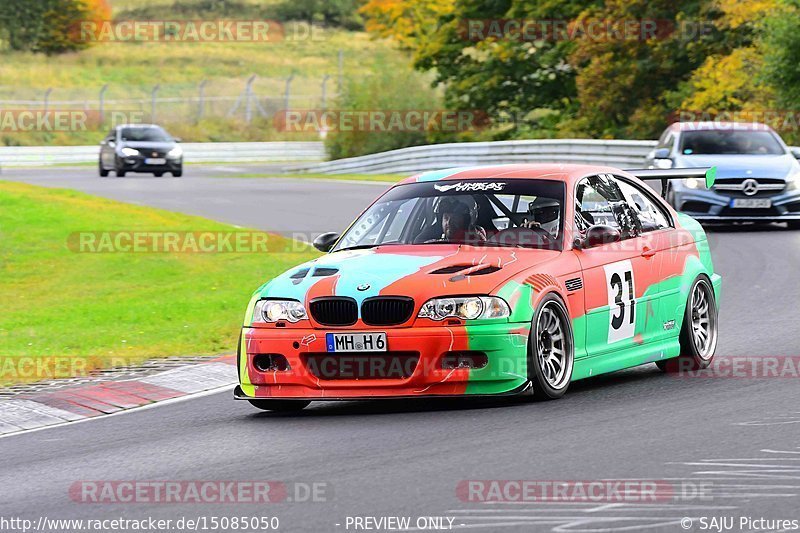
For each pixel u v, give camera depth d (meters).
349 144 114.19
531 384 19.19
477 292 18.86
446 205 21.58
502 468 15.23
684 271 23.05
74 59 158.25
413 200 22.06
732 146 48.62
